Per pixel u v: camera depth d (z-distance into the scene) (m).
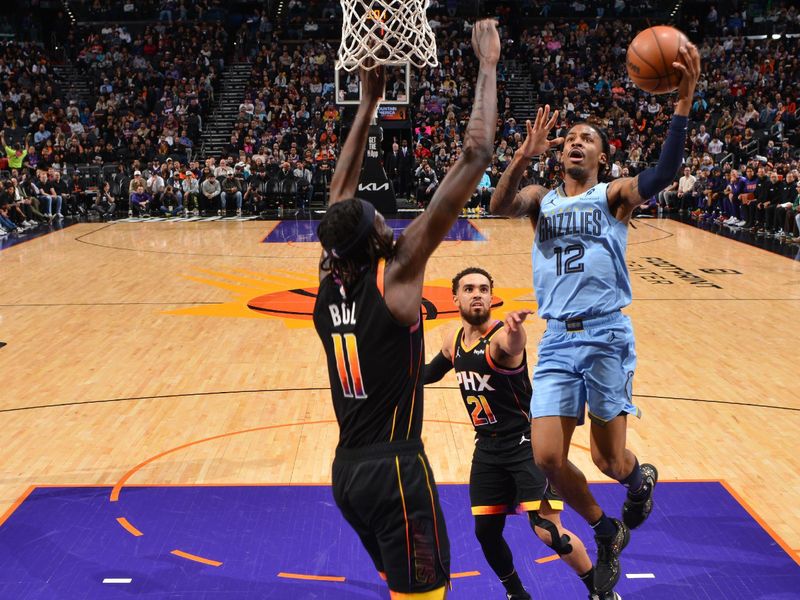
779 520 4.96
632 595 4.18
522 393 4.00
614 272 3.67
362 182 18.84
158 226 19.09
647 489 4.07
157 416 6.79
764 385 7.53
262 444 6.18
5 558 4.52
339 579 4.30
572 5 29.88
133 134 24.22
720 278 12.46
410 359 2.64
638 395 7.26
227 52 28.92
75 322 10.00
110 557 4.54
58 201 20.36
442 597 2.64
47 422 6.66
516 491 4.01
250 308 10.70
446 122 23.52
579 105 25.22
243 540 4.71
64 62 28.39
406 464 2.62
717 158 22.41
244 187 21.45
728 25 29.25
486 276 4.11
